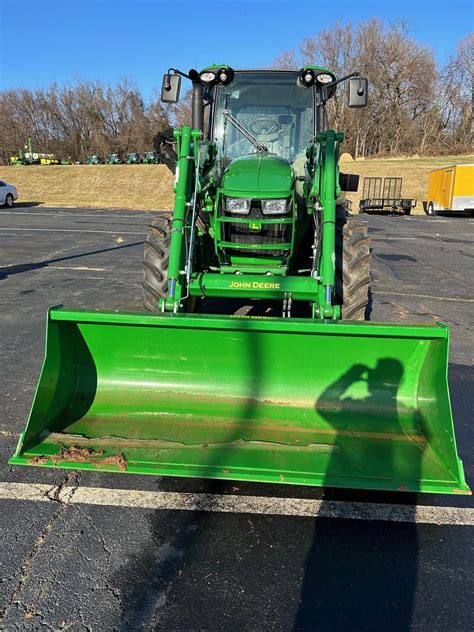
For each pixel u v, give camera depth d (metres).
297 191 4.83
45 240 13.40
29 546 2.51
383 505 2.89
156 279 4.70
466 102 54.69
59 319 3.18
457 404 4.15
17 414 3.82
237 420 3.22
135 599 2.22
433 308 7.19
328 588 2.30
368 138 56.12
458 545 2.58
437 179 25.72
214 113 5.31
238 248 4.48
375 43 53.19
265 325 3.12
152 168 34.91
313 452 2.87
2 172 35.62
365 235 4.68
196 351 3.36
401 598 2.25
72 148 60.28
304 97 5.21
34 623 2.09
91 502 2.86
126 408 3.30
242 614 2.16
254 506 2.86
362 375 3.29
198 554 2.49
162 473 2.64
